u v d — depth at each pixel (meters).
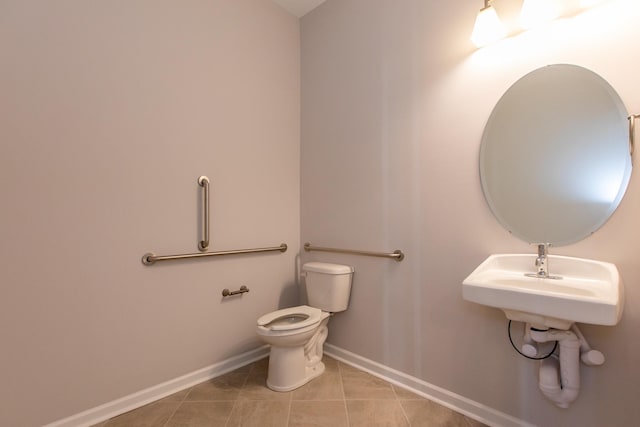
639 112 1.16
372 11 2.02
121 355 1.60
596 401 1.24
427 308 1.74
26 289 1.35
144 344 1.68
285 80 2.42
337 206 2.22
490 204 1.52
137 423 1.51
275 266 2.34
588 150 1.28
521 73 1.43
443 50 1.69
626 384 1.18
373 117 2.01
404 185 1.85
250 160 2.19
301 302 2.49
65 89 1.44
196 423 1.51
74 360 1.46
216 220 2.00
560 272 1.31
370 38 2.03
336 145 2.23
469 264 1.59
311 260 2.41
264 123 2.28
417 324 1.79
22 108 1.34
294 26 2.50
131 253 1.64
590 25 1.26
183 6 1.86
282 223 2.39
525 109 1.43
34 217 1.37
